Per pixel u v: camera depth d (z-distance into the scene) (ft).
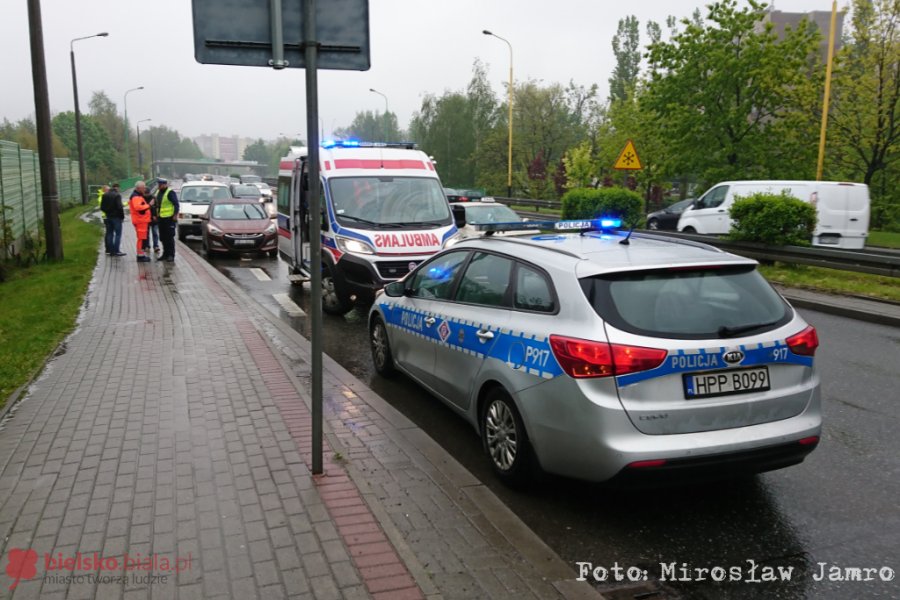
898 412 19.38
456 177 232.94
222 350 24.79
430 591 10.08
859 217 55.01
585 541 12.51
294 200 40.63
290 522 12.07
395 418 17.66
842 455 16.31
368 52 13.17
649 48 87.20
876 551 12.10
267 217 60.44
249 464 14.57
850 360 25.26
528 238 17.10
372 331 23.72
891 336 29.48
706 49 82.89
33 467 14.43
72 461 14.74
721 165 85.10
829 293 39.14
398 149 37.06
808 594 10.84
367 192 33.99
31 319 30.83
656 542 12.47
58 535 11.64
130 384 20.53
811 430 12.97
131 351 24.64
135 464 14.57
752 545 12.34
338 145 36.65
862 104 90.84
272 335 27.68
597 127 192.34
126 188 220.43
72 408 18.30
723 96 84.58
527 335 13.88
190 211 74.23
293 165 41.83
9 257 49.75
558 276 13.78
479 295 16.52
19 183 60.44
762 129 87.51
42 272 46.70
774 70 79.66
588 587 10.31
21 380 21.02
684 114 84.69
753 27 82.79
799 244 46.78
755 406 12.57
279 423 17.12
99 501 12.88
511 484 14.48
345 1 12.88
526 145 197.16
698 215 63.67
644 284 13.12
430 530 11.93
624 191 70.38
